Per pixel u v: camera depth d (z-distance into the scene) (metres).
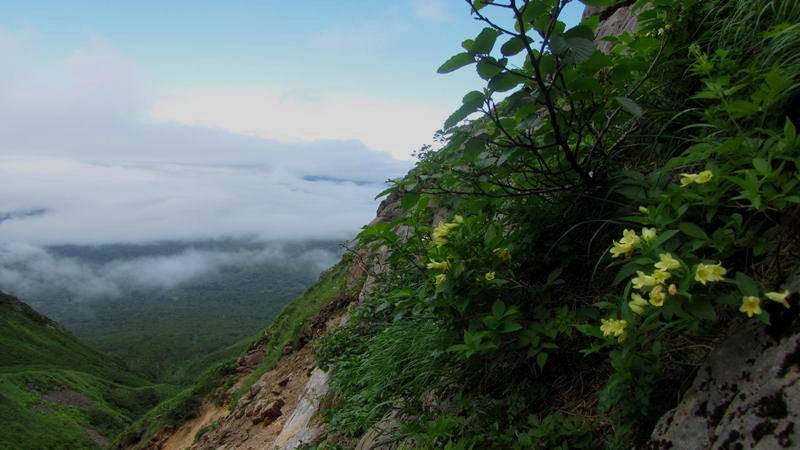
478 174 2.69
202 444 9.93
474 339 2.33
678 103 2.76
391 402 3.30
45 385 81.50
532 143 2.45
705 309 1.51
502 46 2.11
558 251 2.67
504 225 2.77
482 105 2.35
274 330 14.84
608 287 2.46
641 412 1.81
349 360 5.12
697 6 2.83
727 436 1.47
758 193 1.59
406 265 5.04
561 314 2.36
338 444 3.96
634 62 2.68
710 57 2.74
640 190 2.32
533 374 2.48
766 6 2.46
